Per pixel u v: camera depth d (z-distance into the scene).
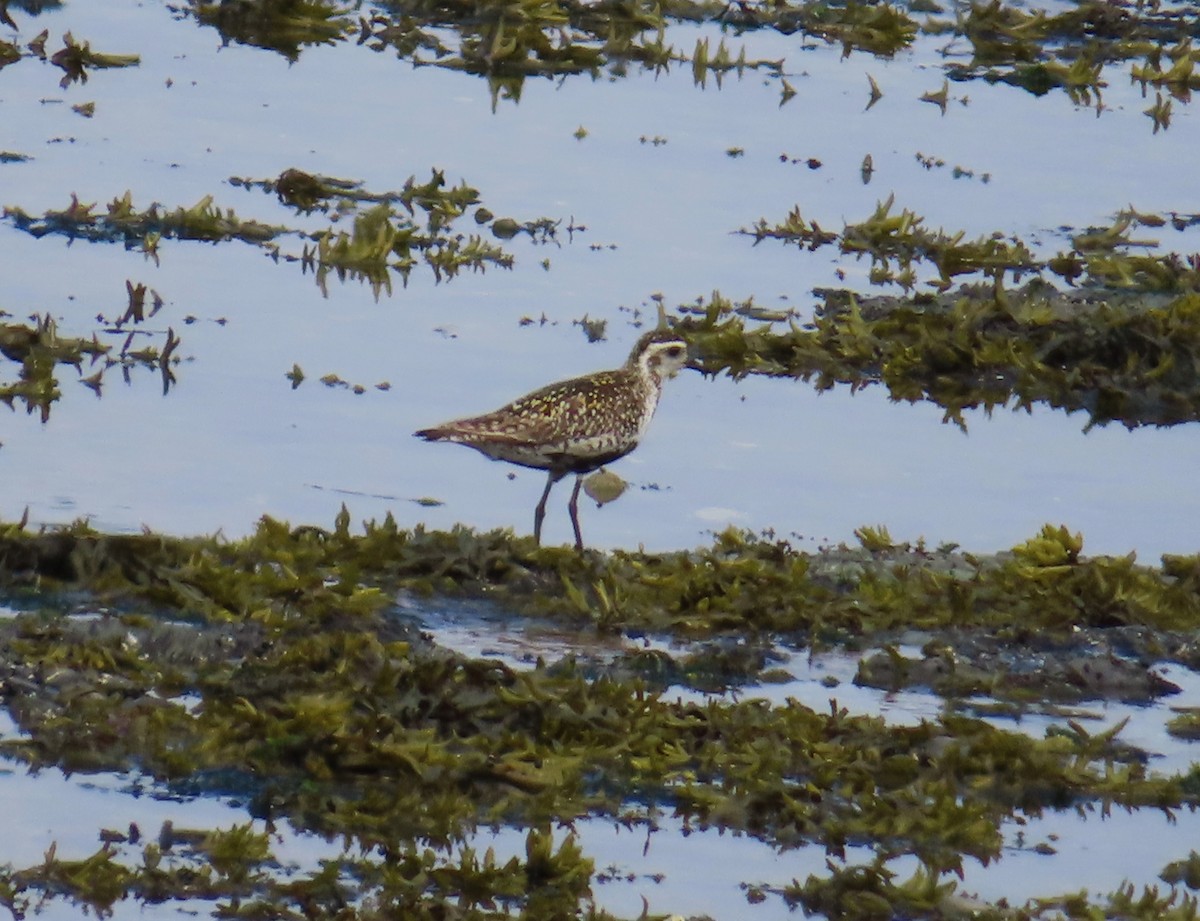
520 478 16.56
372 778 11.44
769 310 20.94
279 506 15.35
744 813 11.55
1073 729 12.88
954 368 20.05
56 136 23.22
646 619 13.98
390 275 20.67
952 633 14.21
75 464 15.66
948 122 27.00
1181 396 19.84
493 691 12.17
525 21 28.17
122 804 11.05
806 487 16.94
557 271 21.22
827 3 30.61
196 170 22.78
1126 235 23.78
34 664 12.05
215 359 18.14
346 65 26.80
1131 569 15.05
